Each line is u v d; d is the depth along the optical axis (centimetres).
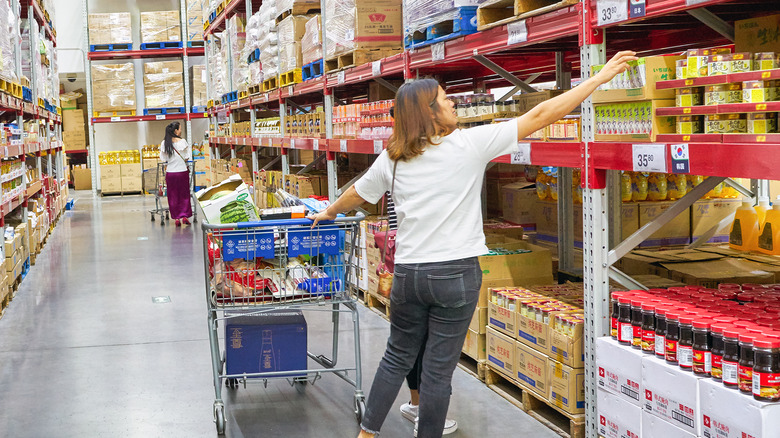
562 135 320
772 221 396
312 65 686
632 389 270
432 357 265
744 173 222
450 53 413
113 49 1702
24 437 333
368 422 279
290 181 785
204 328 526
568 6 300
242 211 364
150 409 367
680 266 372
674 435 249
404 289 263
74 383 408
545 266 407
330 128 647
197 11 1705
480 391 379
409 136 258
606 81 260
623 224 432
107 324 541
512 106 391
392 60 494
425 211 258
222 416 334
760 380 214
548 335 325
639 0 258
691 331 242
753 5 305
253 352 362
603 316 297
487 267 393
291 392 389
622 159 275
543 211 511
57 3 1714
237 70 1102
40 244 900
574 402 310
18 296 643
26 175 845
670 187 447
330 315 545
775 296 275
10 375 424
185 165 1115
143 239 984
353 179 677
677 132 258
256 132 1005
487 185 598
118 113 1717
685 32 405
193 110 1700
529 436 321
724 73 239
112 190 1675
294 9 739
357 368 353
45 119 1073
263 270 349
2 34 648
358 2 555
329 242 344
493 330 378
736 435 221
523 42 337
